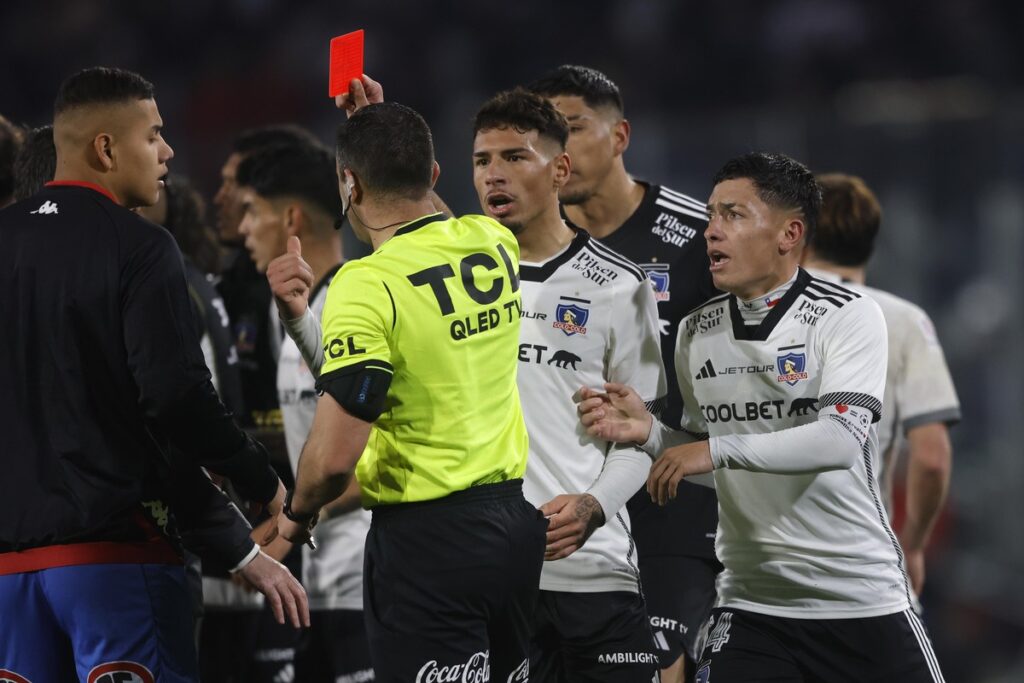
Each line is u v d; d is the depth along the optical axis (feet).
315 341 43.70
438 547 38.06
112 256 39.50
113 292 39.37
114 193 41.45
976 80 146.51
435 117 153.17
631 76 151.64
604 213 55.98
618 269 45.73
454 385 38.19
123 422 40.14
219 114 152.05
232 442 41.09
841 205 61.67
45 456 39.50
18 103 159.94
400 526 38.37
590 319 44.96
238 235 63.82
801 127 105.50
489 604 38.68
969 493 102.99
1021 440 101.96
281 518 41.32
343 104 43.98
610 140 54.13
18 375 39.65
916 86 146.61
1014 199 102.78
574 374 44.88
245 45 158.81
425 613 38.09
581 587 45.47
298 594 43.88
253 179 58.70
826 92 147.33
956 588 102.89
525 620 40.24
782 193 44.04
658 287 55.16
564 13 157.28
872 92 142.72
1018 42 148.05
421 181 39.50
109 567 39.81
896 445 62.59
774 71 149.07
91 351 39.52
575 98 53.21
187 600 42.06
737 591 46.26
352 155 39.22
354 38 43.39
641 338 45.75
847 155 104.99
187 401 39.58
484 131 44.39
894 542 45.85
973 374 103.19
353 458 36.88
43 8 162.71
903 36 148.56
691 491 54.19
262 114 152.35
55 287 39.52
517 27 156.97
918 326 61.67
